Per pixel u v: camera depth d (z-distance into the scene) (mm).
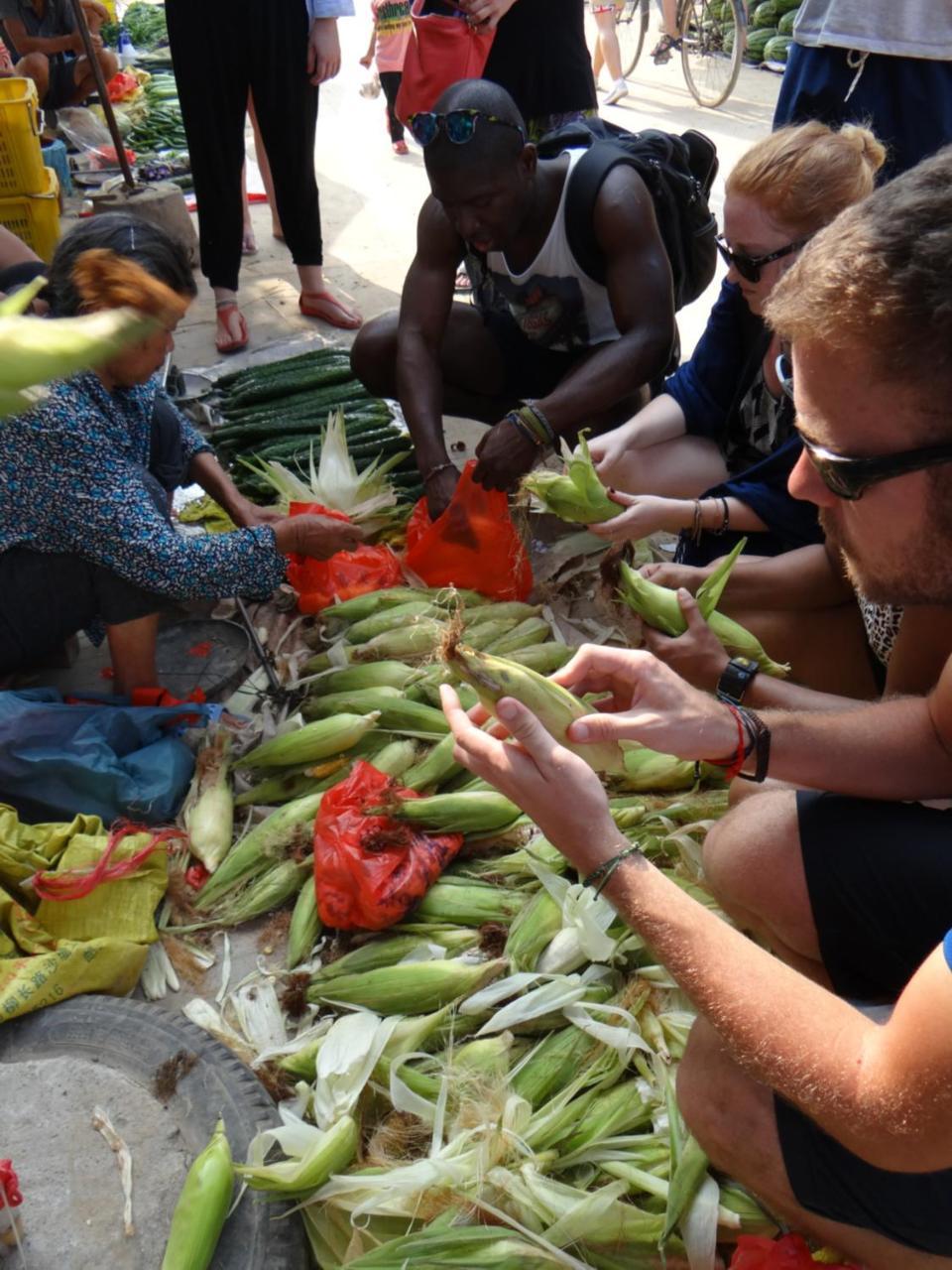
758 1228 1826
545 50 4723
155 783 2637
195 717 2859
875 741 1804
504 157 3074
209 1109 1951
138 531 2664
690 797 2568
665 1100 1995
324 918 2367
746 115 8188
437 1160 1880
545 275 3439
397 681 2951
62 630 2861
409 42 4684
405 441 4141
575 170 3275
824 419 1338
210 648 3248
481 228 3197
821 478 1430
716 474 3348
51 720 2637
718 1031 1438
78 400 2598
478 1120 1946
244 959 2402
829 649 2771
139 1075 2008
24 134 5121
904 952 1723
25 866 2375
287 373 4582
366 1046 2078
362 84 9234
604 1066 2082
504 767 1587
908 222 1218
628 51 10023
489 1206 1839
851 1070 1304
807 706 2270
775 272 2691
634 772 2627
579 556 3541
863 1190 1537
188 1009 2256
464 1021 2184
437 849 2430
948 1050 1186
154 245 2539
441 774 2686
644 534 2896
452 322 3857
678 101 8586
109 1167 1849
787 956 1897
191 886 2531
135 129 8398
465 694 2861
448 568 3314
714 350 3252
